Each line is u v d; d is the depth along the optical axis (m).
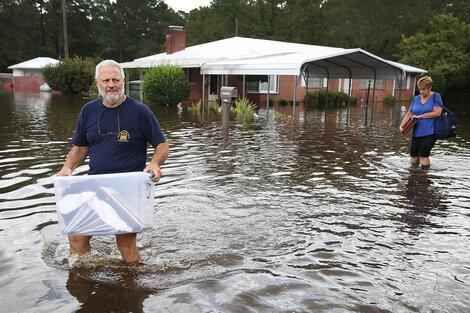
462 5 50.31
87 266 3.39
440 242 4.01
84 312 2.74
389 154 8.80
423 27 40.97
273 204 5.14
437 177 6.68
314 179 6.47
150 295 2.97
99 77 3.23
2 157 7.73
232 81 25.30
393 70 19.53
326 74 21.22
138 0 70.31
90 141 3.40
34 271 3.31
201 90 26.31
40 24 72.12
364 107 24.16
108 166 3.35
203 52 25.38
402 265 3.50
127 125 3.34
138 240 3.96
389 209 5.01
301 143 10.16
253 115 17.27
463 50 35.22
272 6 49.41
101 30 69.75
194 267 3.42
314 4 47.78
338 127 13.79
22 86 42.12
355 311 2.79
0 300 2.88
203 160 7.83
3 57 63.47
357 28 43.84
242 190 5.75
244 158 8.09
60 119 14.45
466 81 35.88
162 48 61.00
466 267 3.48
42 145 9.05
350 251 3.78
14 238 3.98
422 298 2.96
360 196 5.55
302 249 3.81
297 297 2.96
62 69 33.31
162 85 21.69
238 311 2.77
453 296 2.99
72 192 3.07
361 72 20.31
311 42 46.81
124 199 3.09
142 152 3.49
